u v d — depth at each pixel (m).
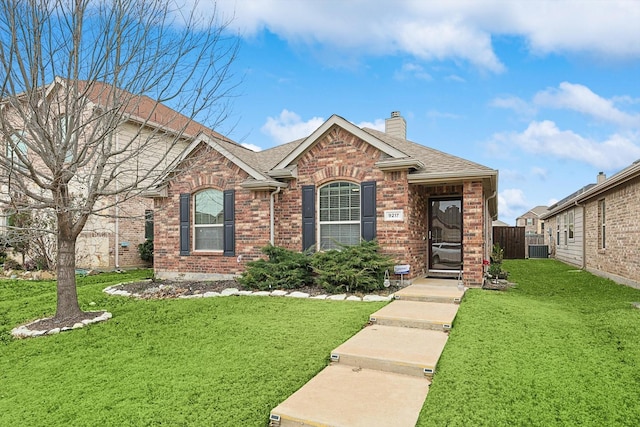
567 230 21.45
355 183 11.23
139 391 4.58
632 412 3.88
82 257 16.64
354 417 3.78
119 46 7.50
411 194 10.95
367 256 9.84
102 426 3.86
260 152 15.27
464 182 10.52
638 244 11.12
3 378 5.21
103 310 8.83
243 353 5.65
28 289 12.41
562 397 4.17
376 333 6.41
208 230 12.94
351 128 10.98
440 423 3.71
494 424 3.69
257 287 10.79
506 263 21.62
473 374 4.71
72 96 7.56
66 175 7.63
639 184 11.06
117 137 14.75
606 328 6.50
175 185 13.24
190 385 4.67
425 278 11.75
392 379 4.78
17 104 6.89
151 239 18.17
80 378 5.07
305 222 11.70
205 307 8.68
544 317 7.15
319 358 5.41
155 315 8.20
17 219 14.34
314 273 11.12
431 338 6.09
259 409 4.10
